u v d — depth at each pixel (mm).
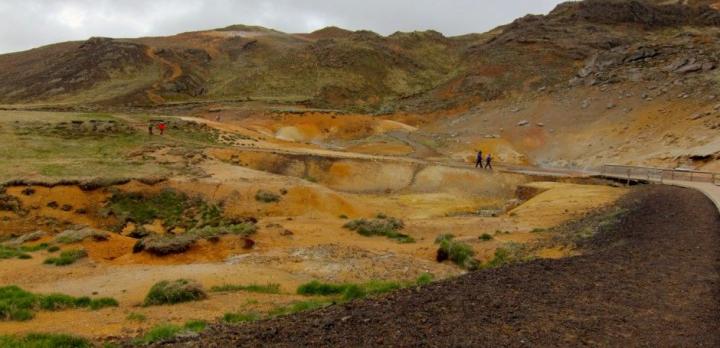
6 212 28250
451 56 140875
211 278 15102
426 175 44625
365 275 15906
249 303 12227
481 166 47281
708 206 18688
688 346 6422
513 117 70375
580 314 7660
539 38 110750
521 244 19219
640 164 45656
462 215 32781
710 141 43000
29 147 40969
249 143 53719
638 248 12398
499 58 108625
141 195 32000
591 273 10086
